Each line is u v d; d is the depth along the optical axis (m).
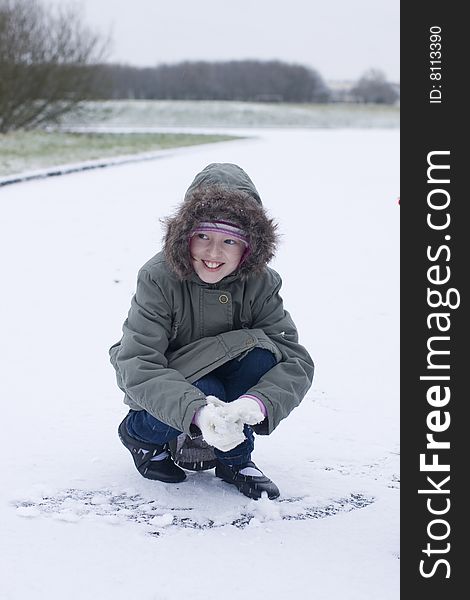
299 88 67.06
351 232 8.82
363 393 4.15
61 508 2.81
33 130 27.23
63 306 5.70
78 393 4.04
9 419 3.66
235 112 45.97
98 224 8.97
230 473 2.98
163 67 65.25
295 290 6.27
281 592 2.33
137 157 17.64
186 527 2.71
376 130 36.88
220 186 2.84
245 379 2.92
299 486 3.06
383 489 3.07
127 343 2.84
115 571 2.42
